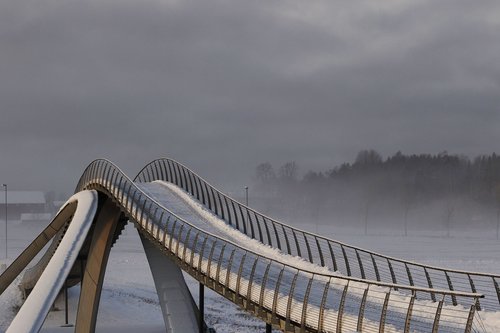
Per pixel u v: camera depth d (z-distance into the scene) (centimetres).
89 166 5894
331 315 2452
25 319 3506
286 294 2922
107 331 5391
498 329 2202
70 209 5309
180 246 3978
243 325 5369
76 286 7138
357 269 6662
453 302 2530
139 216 4462
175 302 4309
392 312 2550
